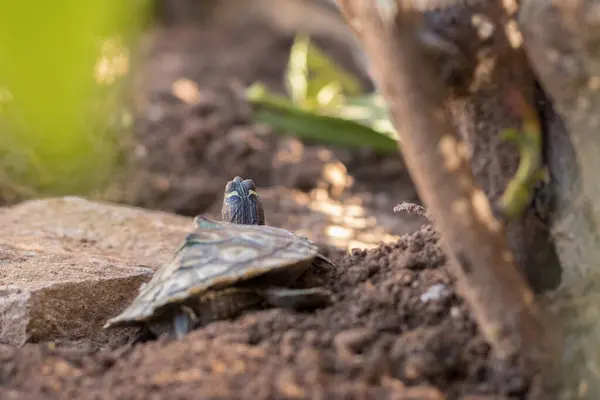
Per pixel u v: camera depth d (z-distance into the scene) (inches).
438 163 58.3
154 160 105.5
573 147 60.1
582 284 60.2
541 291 61.0
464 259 58.7
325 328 60.8
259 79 149.3
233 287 61.4
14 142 91.0
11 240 69.9
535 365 59.1
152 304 61.2
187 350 60.3
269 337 60.6
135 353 61.3
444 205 58.5
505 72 60.2
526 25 59.7
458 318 60.6
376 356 59.5
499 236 58.7
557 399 59.0
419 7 59.8
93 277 65.6
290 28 183.9
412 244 63.0
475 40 59.7
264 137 114.7
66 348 62.8
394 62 58.1
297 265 61.6
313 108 121.4
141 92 124.3
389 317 60.9
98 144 94.0
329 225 85.0
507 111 60.7
